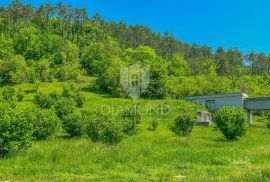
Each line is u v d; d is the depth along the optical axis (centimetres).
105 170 1850
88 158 2089
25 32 15575
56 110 5547
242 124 3844
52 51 15138
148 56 14675
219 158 2188
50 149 2367
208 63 17712
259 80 14200
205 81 10938
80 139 3522
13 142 2234
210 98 7200
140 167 1923
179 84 10244
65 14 19562
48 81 11500
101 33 19725
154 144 3034
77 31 19250
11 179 1616
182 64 15588
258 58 18675
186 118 4275
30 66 11794
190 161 2130
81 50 16750
